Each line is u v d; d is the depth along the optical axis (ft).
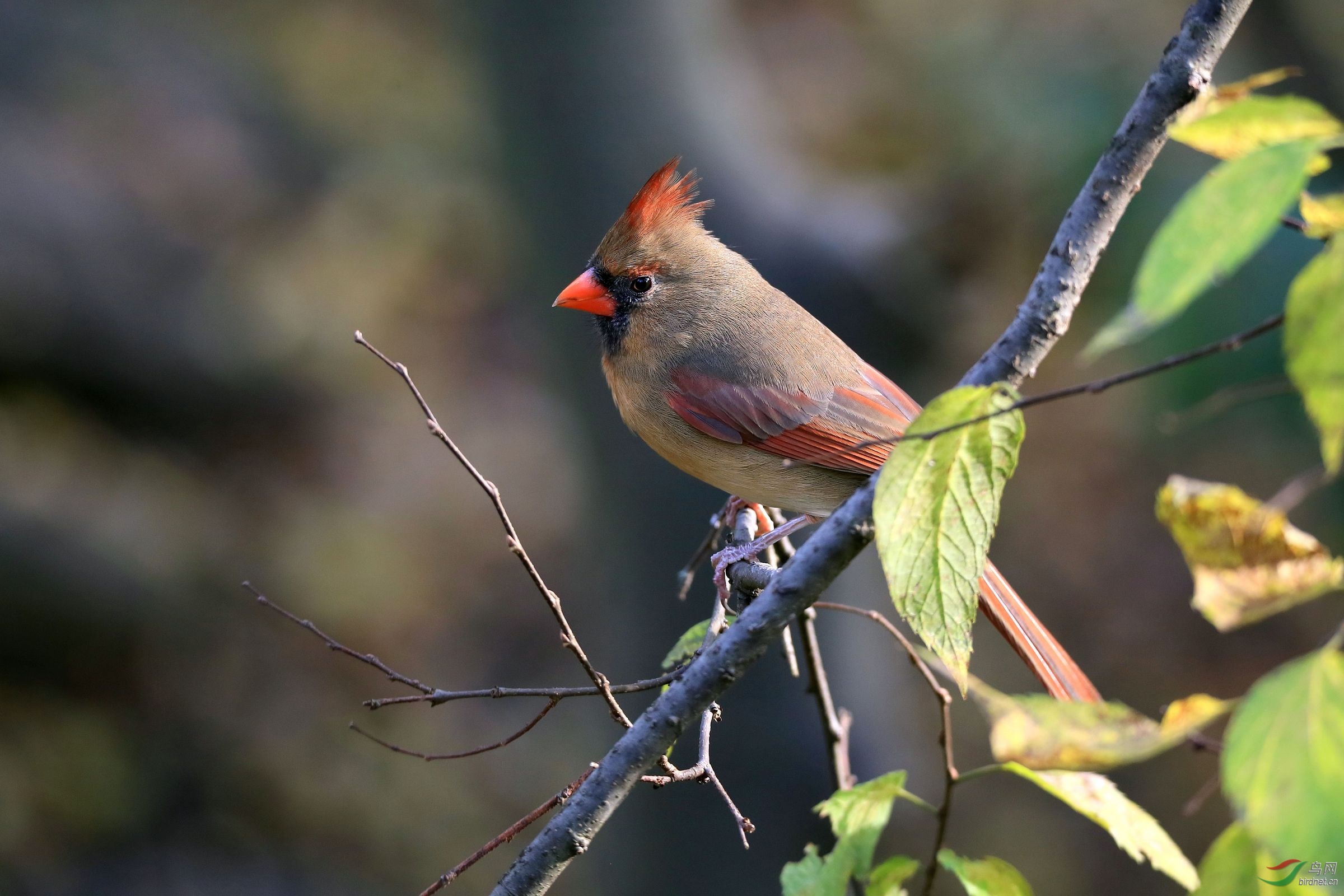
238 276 52.54
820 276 25.18
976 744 41.70
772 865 25.48
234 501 50.14
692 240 22.15
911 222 26.07
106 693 45.68
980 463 9.25
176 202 53.01
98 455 48.44
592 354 26.50
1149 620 45.29
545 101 25.84
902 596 9.55
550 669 48.67
